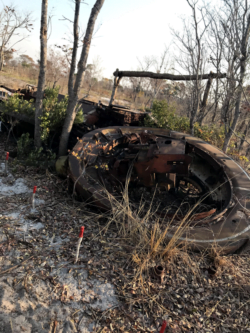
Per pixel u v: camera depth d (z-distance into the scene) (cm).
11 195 544
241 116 1214
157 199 636
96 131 718
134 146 605
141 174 602
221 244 427
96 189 529
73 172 566
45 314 304
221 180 605
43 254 392
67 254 400
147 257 403
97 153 642
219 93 1009
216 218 472
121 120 888
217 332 316
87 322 304
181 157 570
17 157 733
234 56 770
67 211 515
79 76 681
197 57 870
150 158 579
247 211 483
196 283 383
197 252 427
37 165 700
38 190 578
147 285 366
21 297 316
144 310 329
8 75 2495
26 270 357
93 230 467
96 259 399
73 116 725
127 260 405
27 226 452
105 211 496
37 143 767
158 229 429
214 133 1048
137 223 436
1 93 1024
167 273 392
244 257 457
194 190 750
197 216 479
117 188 595
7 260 370
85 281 357
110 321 310
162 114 988
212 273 397
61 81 2336
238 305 356
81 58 667
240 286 385
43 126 731
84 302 328
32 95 1041
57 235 443
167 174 632
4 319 289
